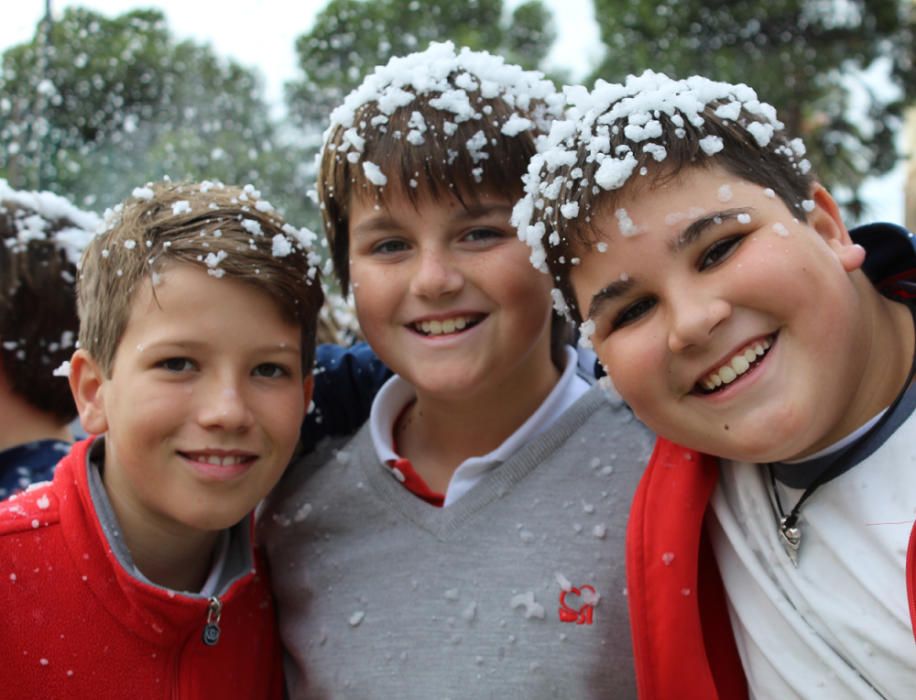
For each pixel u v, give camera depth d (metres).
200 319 1.00
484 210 1.10
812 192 0.95
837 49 5.68
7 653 0.97
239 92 3.87
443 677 1.03
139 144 3.43
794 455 0.91
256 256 1.04
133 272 1.02
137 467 1.02
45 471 1.39
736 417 0.88
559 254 0.95
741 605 0.97
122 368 1.02
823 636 0.89
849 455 0.89
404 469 1.16
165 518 1.06
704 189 0.86
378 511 1.17
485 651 1.03
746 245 0.86
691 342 0.85
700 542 1.04
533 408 1.21
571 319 1.01
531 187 1.00
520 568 1.07
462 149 1.09
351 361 1.35
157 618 1.02
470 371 1.11
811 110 5.73
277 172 3.47
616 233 0.87
